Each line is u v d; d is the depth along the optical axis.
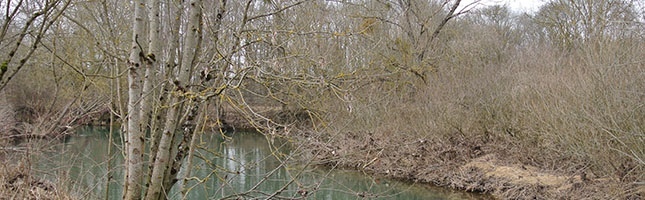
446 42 16.66
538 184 9.99
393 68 9.48
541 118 10.74
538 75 12.09
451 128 13.42
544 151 11.20
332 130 6.96
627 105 8.60
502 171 11.22
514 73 13.13
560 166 10.65
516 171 11.02
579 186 9.38
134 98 4.25
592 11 14.03
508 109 12.69
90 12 5.27
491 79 13.48
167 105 4.47
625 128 8.55
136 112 4.29
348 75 5.31
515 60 14.06
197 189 8.77
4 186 5.96
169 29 5.38
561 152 10.24
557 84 10.79
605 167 8.97
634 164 8.56
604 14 12.84
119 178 8.46
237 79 4.48
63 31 5.88
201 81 4.69
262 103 6.39
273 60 4.30
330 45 6.41
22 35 3.61
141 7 4.21
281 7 5.30
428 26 15.26
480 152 12.62
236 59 4.86
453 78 14.02
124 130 4.70
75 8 5.94
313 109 5.19
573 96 9.70
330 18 6.54
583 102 9.27
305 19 5.93
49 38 5.66
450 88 13.86
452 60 15.15
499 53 16.42
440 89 13.95
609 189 8.77
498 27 21.73
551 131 10.50
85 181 8.22
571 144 9.80
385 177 11.76
